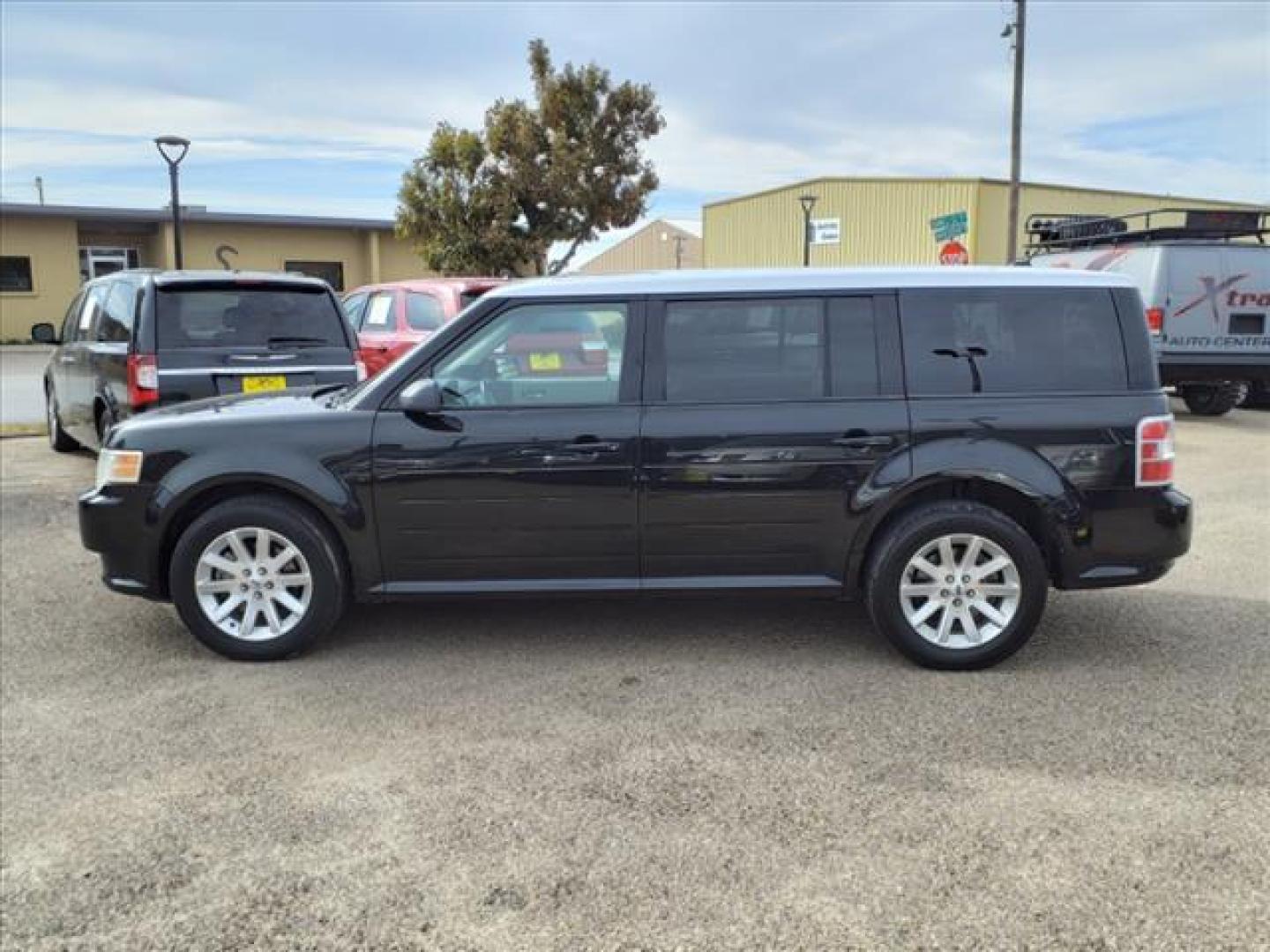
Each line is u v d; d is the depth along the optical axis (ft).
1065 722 13.28
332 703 14.01
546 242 86.53
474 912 9.32
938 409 14.99
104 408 27.66
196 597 15.47
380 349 34.71
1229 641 16.37
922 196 106.01
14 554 22.00
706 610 18.08
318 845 10.44
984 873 9.84
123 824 10.87
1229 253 40.34
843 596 15.47
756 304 15.25
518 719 13.46
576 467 15.07
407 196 86.12
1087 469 14.94
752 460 15.01
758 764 12.11
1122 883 9.66
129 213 96.78
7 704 14.02
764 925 9.09
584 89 83.87
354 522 15.25
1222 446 36.40
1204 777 11.73
